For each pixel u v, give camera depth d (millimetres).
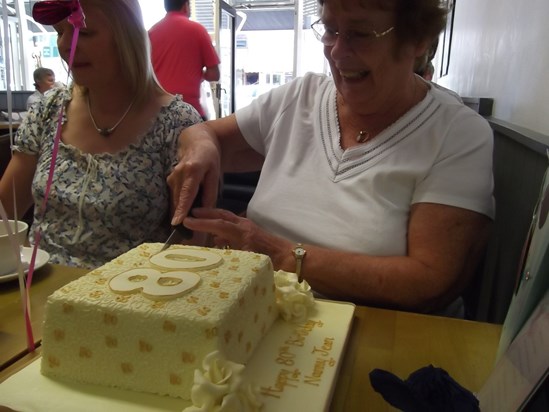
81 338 579
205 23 6961
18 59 4512
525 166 1017
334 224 1002
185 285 613
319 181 1052
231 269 677
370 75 963
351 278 880
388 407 552
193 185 967
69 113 1312
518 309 497
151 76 1323
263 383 570
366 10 894
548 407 418
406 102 1024
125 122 1282
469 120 987
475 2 2191
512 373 442
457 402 388
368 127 1047
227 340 564
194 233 987
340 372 617
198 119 1382
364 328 731
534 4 1205
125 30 1209
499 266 1140
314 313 764
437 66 3721
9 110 661
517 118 1325
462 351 664
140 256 732
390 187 981
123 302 576
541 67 1117
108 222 1231
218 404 479
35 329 688
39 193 1246
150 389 567
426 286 866
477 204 919
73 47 638
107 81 1240
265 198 1100
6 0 627
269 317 707
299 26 7008
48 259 903
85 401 548
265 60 8008
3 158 1622
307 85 1190
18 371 600
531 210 932
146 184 1260
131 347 565
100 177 1236
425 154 972
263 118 1241
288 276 810
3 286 812
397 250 957
